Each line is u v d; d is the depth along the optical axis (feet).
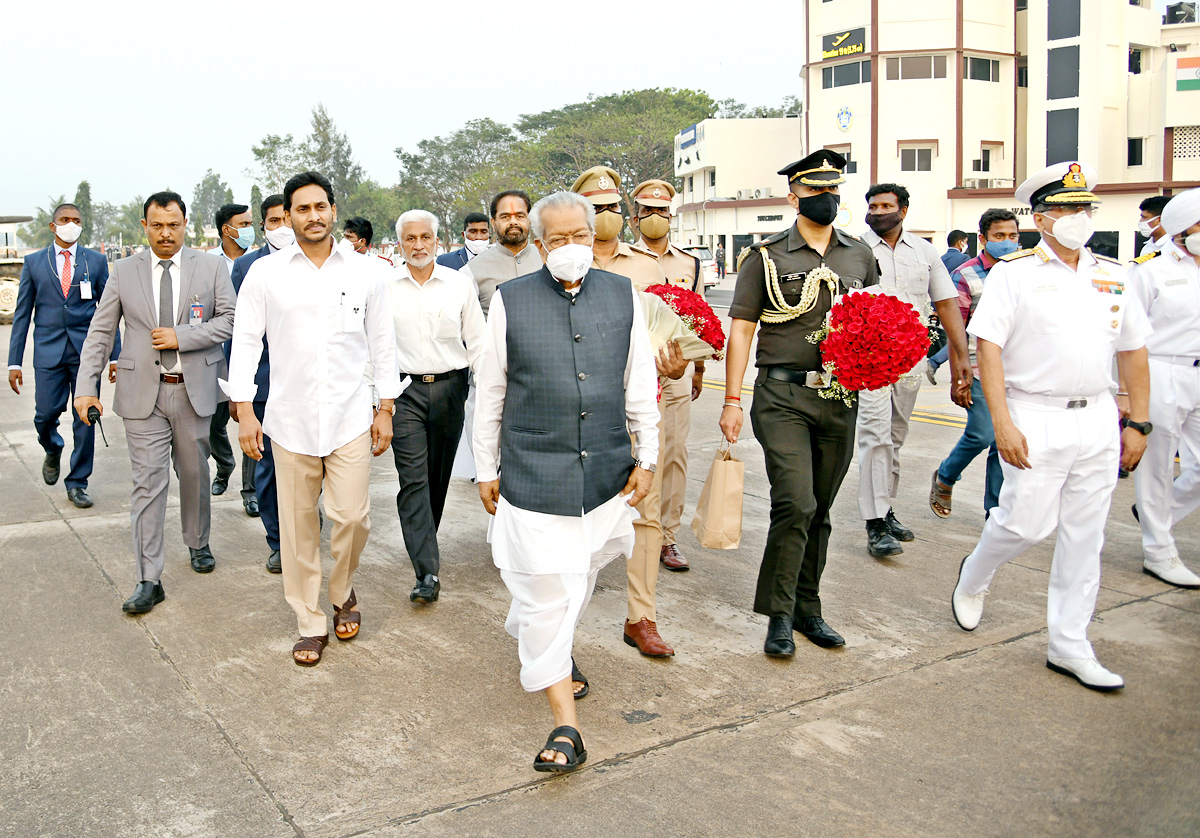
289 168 241.76
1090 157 121.90
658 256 18.17
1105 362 12.26
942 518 19.94
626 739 10.94
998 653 13.30
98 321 15.33
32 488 22.62
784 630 13.25
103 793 9.86
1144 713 11.52
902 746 10.75
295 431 13.00
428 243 15.24
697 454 25.91
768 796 9.76
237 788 9.96
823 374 13.02
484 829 9.22
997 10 128.88
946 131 129.29
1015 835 9.12
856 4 130.82
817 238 13.33
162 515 15.28
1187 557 17.26
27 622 14.48
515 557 10.59
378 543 18.80
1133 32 122.93
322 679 12.57
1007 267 12.51
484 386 10.91
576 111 224.53
